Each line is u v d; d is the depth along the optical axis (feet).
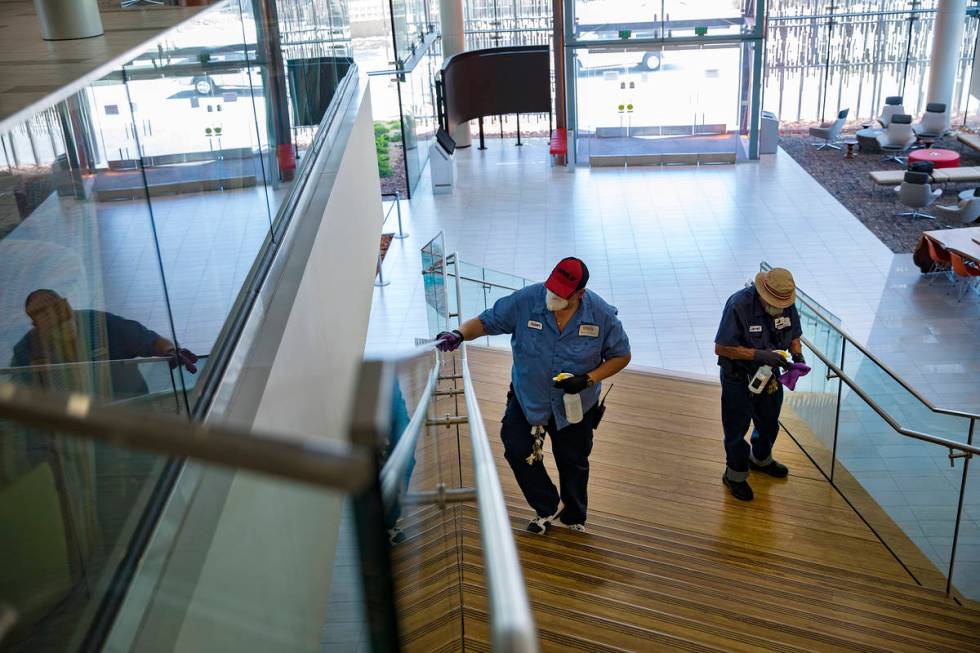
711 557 17.87
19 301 7.21
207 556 6.25
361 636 3.51
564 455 17.51
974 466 17.25
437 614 6.80
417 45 64.75
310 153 21.83
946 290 43.70
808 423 24.08
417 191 63.31
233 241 13.62
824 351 24.09
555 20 66.39
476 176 66.08
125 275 9.23
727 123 65.82
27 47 13.42
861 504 20.10
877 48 72.02
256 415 10.84
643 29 64.08
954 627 15.96
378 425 2.34
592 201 59.21
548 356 16.57
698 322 42.37
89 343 8.06
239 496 6.20
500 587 3.40
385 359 2.57
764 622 15.64
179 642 6.37
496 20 74.43
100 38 13.70
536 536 18.10
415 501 6.30
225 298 12.64
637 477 21.58
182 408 10.14
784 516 19.97
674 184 61.67
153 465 7.82
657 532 18.83
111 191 9.27
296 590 6.29
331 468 2.26
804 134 72.02
